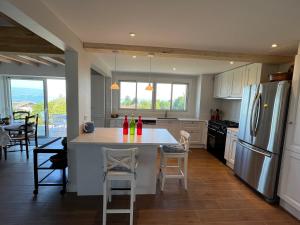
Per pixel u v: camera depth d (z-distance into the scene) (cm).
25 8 133
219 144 430
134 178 200
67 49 234
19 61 442
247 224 211
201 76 549
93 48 269
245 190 289
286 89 237
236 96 419
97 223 204
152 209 232
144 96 593
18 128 398
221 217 221
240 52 292
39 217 211
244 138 312
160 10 167
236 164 337
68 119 255
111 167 198
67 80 249
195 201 254
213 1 147
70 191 267
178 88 600
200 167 383
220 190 287
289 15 166
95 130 298
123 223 205
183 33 221
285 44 246
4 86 527
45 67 502
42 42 260
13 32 256
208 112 562
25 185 281
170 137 261
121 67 488
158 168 368
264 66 332
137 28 211
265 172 260
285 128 243
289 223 216
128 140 237
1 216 211
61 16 183
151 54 287
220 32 213
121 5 159
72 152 261
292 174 229
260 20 179
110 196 244
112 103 586
